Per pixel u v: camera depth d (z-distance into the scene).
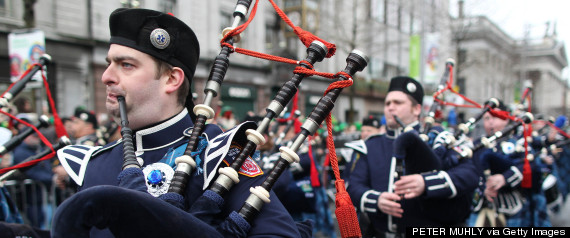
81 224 0.71
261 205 0.94
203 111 1.09
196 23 11.39
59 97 8.88
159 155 1.09
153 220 0.74
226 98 12.37
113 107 1.08
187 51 1.13
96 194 0.71
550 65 38.22
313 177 3.49
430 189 2.05
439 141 2.34
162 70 1.10
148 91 1.07
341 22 13.86
